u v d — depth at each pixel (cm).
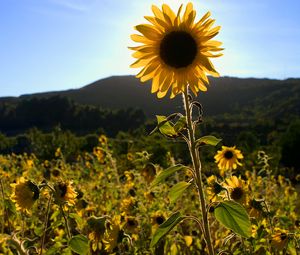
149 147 1800
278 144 4019
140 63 355
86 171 1234
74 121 11012
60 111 11388
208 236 316
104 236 479
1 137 3888
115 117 10725
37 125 11262
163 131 334
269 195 916
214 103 14275
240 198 530
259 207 526
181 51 344
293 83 15088
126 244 634
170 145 1875
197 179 324
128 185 885
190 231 745
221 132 6275
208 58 344
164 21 348
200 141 327
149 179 756
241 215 300
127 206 695
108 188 940
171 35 348
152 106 14975
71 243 371
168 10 351
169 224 313
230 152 741
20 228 571
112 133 10219
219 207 305
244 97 14600
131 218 628
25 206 438
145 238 625
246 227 298
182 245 659
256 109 12788
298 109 10812
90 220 469
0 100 16188
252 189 812
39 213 648
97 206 809
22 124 11362
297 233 535
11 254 430
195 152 328
